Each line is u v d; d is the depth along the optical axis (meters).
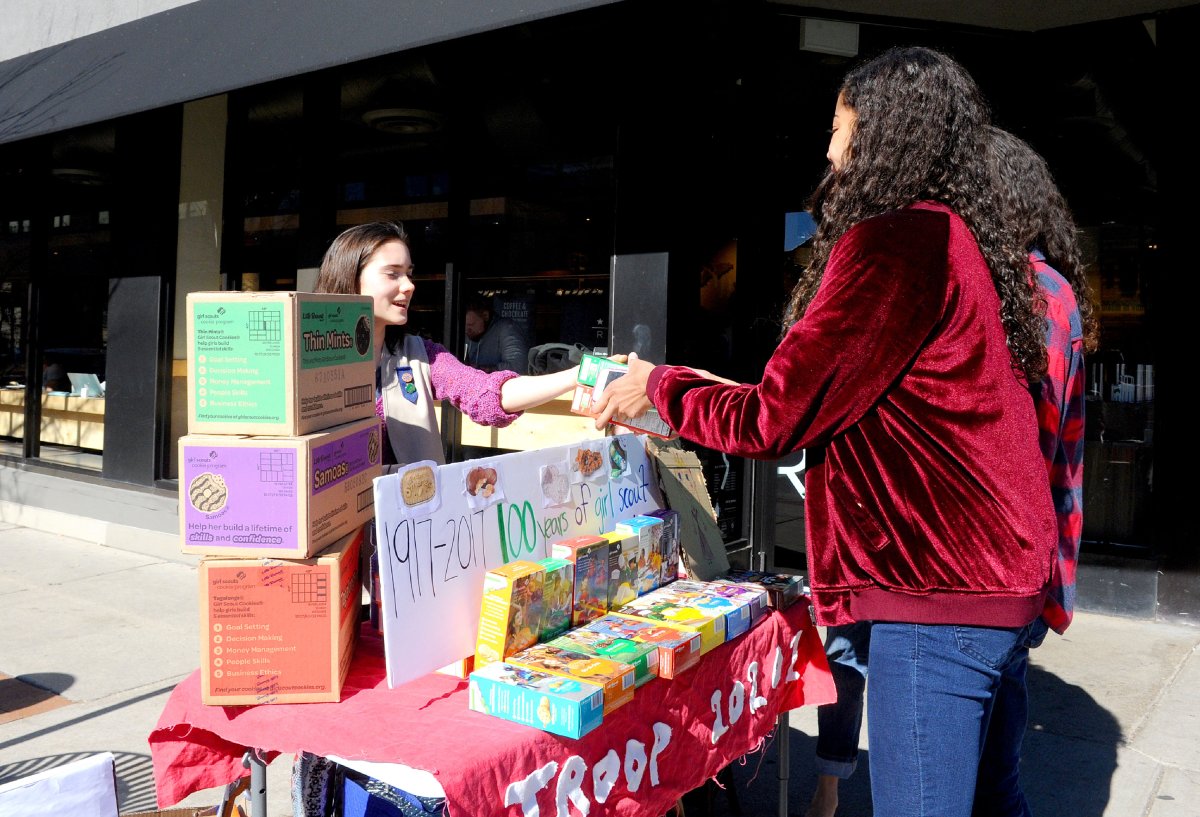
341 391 1.87
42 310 7.70
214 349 1.67
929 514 1.62
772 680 2.29
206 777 1.90
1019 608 1.60
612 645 1.81
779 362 1.64
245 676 1.66
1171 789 3.27
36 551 6.57
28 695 4.01
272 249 6.14
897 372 1.60
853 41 4.98
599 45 4.41
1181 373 5.07
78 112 5.71
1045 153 5.43
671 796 1.88
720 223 4.49
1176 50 5.00
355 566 1.85
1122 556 5.27
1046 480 1.67
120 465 6.79
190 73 5.09
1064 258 2.25
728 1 4.39
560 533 2.07
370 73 5.41
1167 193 5.07
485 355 4.96
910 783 1.67
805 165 5.11
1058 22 5.17
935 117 1.71
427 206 5.24
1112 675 4.38
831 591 1.75
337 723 1.59
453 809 1.38
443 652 1.71
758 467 4.73
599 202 4.49
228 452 1.64
